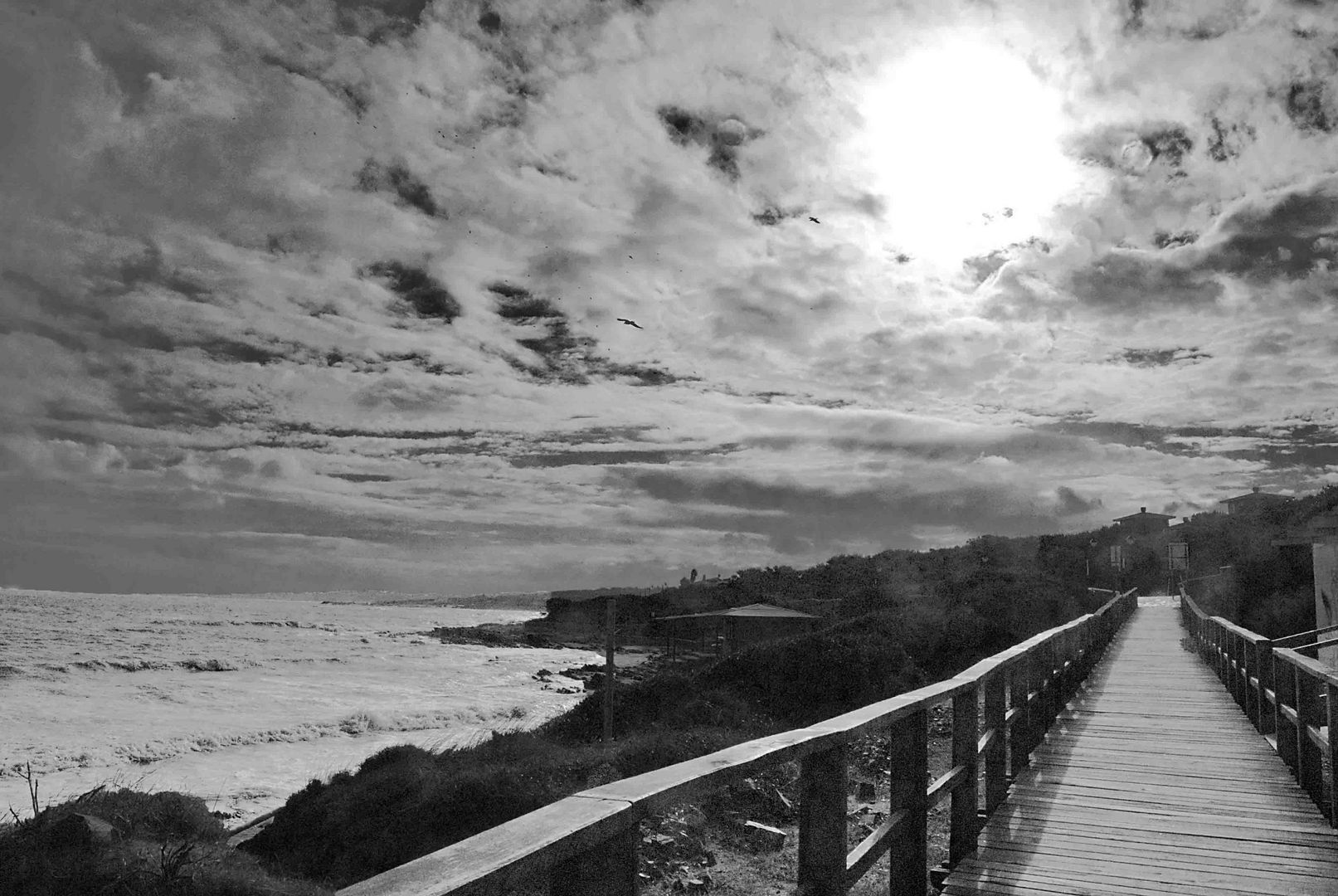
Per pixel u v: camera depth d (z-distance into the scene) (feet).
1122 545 216.33
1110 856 19.92
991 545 227.20
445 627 536.01
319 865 45.73
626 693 92.63
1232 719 38.73
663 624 215.31
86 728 136.77
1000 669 23.45
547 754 48.11
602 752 46.24
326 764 109.19
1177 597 171.63
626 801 7.02
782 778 35.53
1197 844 20.85
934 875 18.42
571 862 6.78
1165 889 17.75
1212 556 192.13
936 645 112.06
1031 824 22.57
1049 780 27.53
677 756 44.04
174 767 108.06
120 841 19.71
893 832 13.91
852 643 94.94
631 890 7.02
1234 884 17.97
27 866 17.90
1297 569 123.24
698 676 94.63
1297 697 26.61
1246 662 38.88
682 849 27.27
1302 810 23.97
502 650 368.27
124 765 108.99
